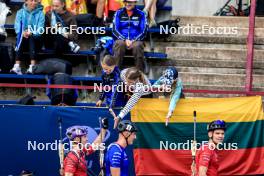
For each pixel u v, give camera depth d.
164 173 45.44
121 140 40.62
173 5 62.69
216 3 62.69
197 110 45.62
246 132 45.59
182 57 54.34
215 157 40.94
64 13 52.81
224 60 54.41
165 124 45.50
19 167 45.56
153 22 54.69
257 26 57.25
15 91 51.88
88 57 53.06
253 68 53.97
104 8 54.91
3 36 52.72
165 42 55.28
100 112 45.44
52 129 45.53
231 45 55.56
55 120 45.53
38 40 51.97
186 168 45.38
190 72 53.59
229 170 45.41
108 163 40.50
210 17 57.00
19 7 57.00
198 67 53.91
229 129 45.56
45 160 45.59
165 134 45.50
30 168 45.56
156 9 56.69
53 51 52.56
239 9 59.88
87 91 51.72
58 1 52.50
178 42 55.41
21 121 45.59
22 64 53.25
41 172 45.56
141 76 45.25
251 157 45.47
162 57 53.12
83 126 45.47
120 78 45.47
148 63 53.53
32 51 51.59
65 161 42.16
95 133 45.44
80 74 53.38
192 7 62.75
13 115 45.56
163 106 45.62
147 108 45.53
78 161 41.97
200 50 54.44
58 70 50.56
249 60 49.47
